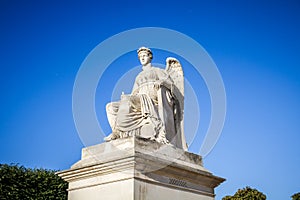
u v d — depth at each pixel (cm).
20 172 2111
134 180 850
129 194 844
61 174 980
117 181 876
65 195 2167
